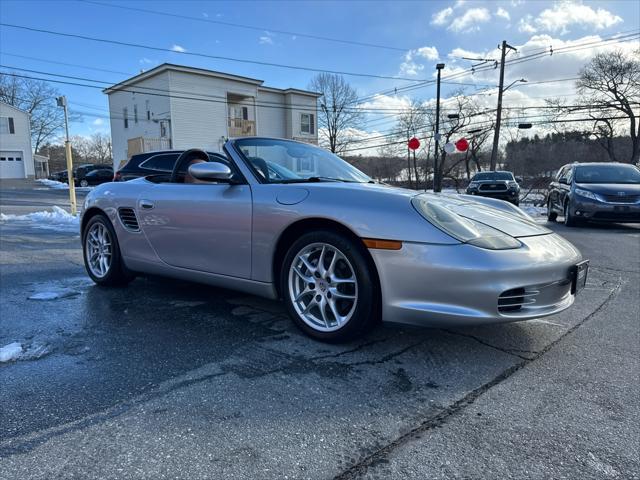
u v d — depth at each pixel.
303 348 2.67
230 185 3.10
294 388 2.18
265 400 2.07
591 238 7.91
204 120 26.72
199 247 3.24
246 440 1.76
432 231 2.38
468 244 2.36
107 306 3.54
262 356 2.56
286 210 2.75
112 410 1.97
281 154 3.41
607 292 4.09
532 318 2.43
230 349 2.66
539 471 1.59
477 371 2.39
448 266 2.30
